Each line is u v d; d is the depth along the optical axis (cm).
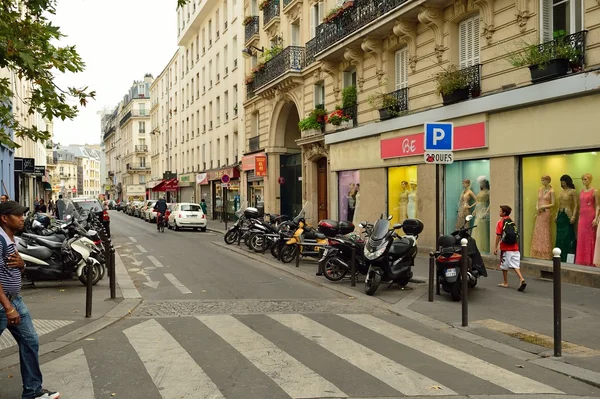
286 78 2419
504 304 884
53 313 830
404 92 1636
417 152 1552
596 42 1005
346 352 625
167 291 1056
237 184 3534
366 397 479
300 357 602
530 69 1117
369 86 1847
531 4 1158
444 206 1473
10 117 893
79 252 1064
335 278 1174
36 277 1066
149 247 1956
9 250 453
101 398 477
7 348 636
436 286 997
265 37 2984
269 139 2898
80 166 14262
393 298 980
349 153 1970
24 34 745
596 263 1029
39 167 3200
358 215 1930
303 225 1452
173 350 629
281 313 848
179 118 5434
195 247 1958
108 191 11950
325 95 2194
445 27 1452
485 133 1284
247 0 3303
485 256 1288
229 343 661
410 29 1571
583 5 1037
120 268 1389
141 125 8931
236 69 3528
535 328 730
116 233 2709
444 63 1455
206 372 548
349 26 1822
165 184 5381
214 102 4112
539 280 1099
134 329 734
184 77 5178
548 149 1107
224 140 3869
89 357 602
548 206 1138
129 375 539
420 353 626
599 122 992
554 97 1066
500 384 518
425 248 1524
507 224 1002
